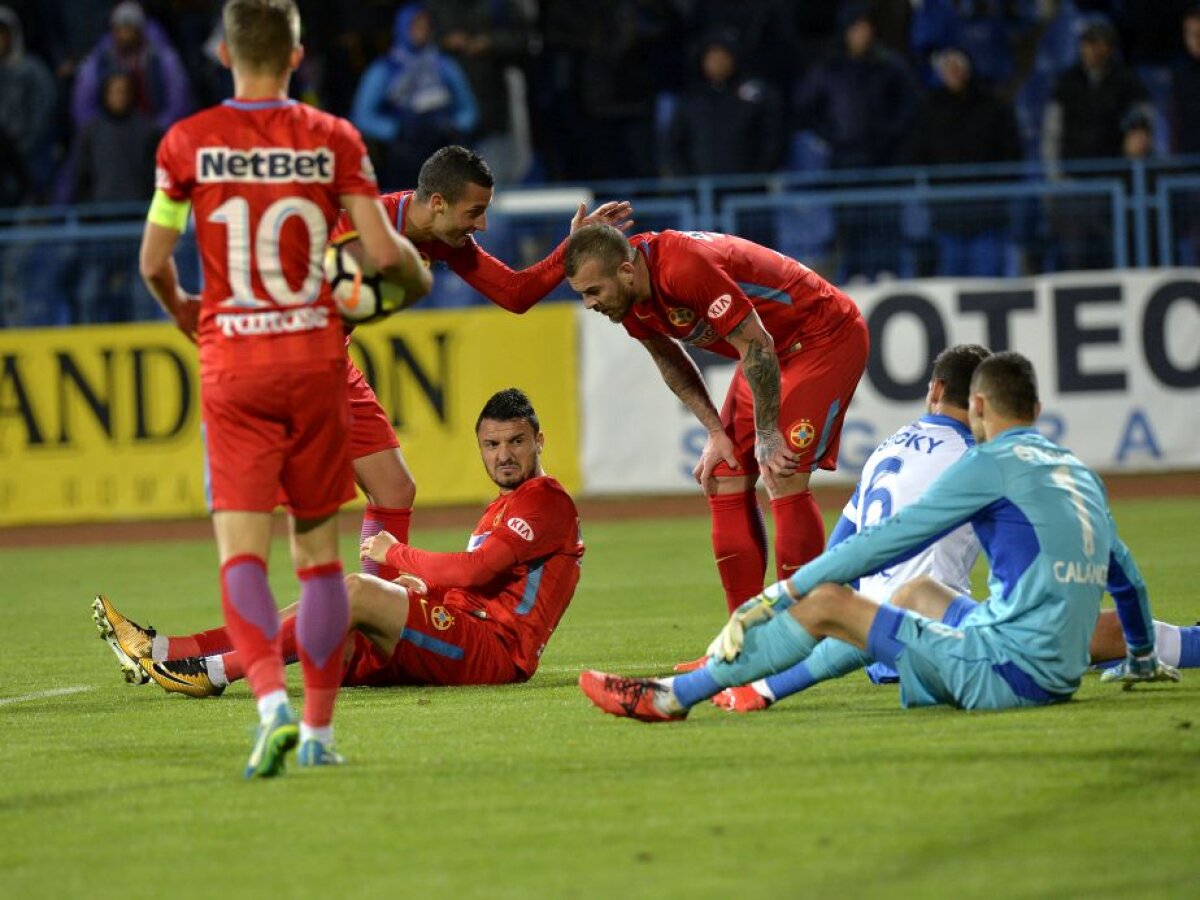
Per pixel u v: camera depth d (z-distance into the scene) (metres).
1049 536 17.00
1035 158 59.59
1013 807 13.41
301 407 15.36
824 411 22.59
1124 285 49.09
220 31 56.12
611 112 57.81
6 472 49.00
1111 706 17.48
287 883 12.02
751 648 16.95
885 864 11.97
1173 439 49.25
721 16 58.31
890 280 50.38
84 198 53.09
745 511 23.14
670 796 14.24
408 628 20.73
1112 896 11.13
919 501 16.83
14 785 15.70
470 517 47.84
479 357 49.06
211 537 46.31
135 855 12.91
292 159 15.23
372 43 58.78
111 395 48.97
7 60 56.56
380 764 15.98
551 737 17.17
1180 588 28.98
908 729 16.69
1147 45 60.31
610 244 20.66
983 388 17.58
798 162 57.28
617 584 34.03
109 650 26.75
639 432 49.47
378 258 15.46
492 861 12.41
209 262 15.29
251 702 20.50
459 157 21.34
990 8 60.44
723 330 21.02
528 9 60.03
